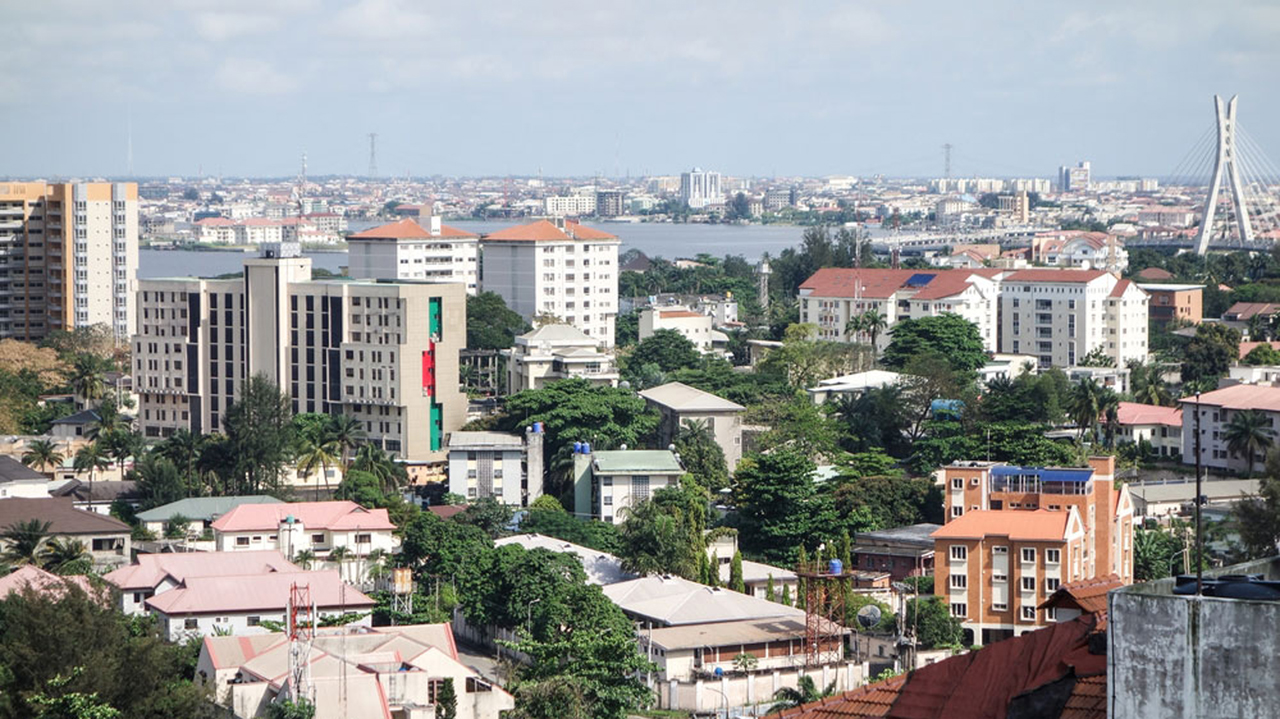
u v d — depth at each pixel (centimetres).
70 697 19462
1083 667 6253
